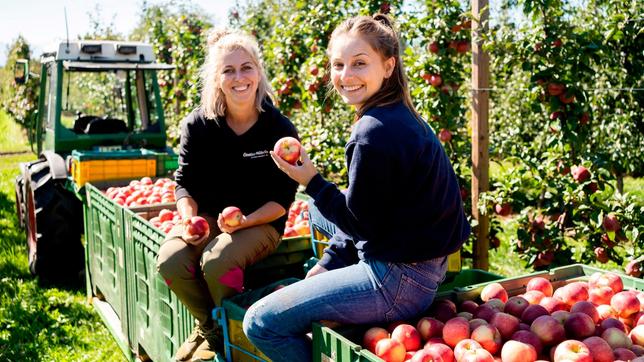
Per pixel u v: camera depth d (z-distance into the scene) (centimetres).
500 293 270
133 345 429
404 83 238
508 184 446
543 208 449
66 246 628
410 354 222
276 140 327
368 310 231
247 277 333
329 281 233
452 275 319
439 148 232
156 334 379
